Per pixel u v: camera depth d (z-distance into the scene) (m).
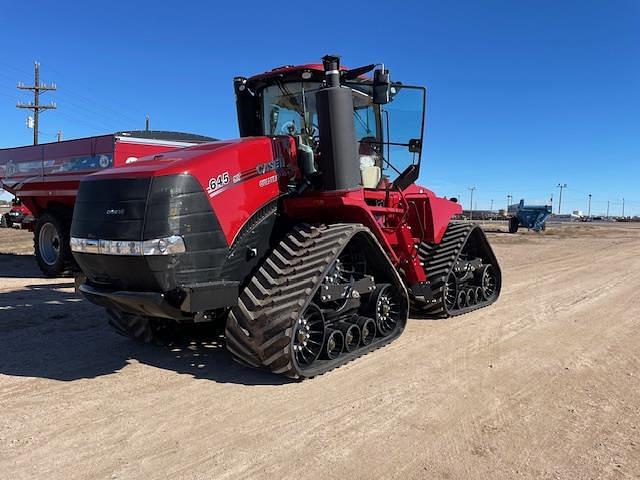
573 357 5.68
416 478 3.19
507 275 12.20
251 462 3.32
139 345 5.88
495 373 5.11
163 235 4.15
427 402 4.35
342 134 5.03
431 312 7.30
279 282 4.68
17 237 21.91
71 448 3.47
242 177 4.78
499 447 3.61
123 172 4.44
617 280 11.45
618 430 3.91
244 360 4.66
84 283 4.85
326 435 3.71
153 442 3.57
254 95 6.29
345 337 5.31
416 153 6.55
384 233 6.17
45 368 5.09
